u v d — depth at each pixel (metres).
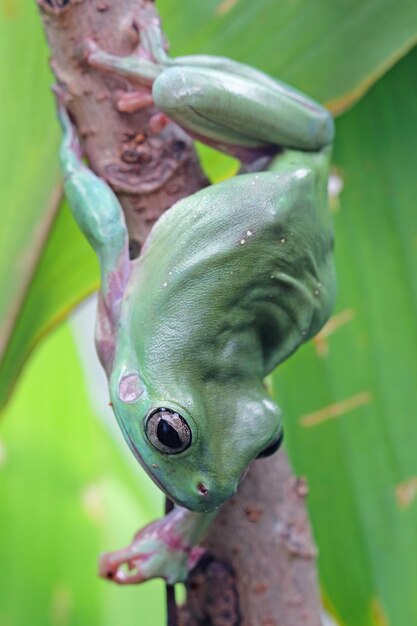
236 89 0.28
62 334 0.39
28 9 0.31
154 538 0.28
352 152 0.34
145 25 0.28
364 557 0.34
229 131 0.28
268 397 0.27
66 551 0.38
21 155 0.32
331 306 0.28
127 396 0.26
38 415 0.39
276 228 0.27
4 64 0.32
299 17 0.31
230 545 0.27
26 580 0.38
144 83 0.27
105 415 0.44
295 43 0.31
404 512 0.34
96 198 0.27
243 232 0.27
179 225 0.27
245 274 0.27
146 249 0.27
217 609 0.27
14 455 0.38
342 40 0.31
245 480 0.27
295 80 0.31
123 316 0.27
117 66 0.27
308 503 0.34
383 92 0.34
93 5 0.27
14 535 0.38
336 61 0.31
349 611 0.34
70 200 0.28
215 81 0.28
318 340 0.34
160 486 0.26
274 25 0.31
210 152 0.32
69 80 0.27
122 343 0.26
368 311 0.34
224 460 0.26
